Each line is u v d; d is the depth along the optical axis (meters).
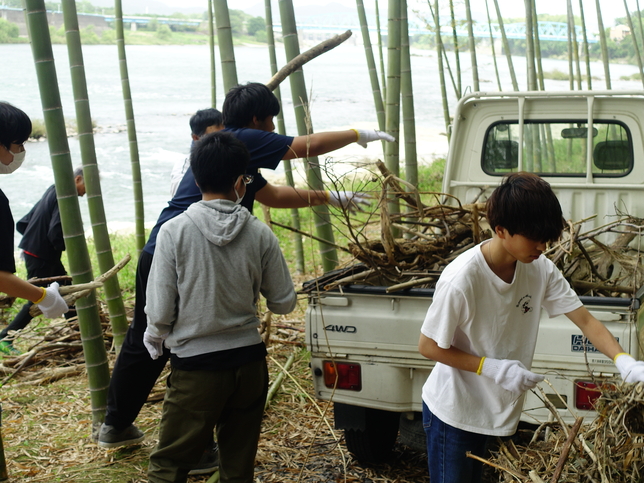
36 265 5.61
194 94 41.59
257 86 3.61
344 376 3.38
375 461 3.71
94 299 3.91
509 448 2.96
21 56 66.88
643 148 4.58
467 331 2.27
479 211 3.74
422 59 82.06
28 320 5.56
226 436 2.87
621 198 4.55
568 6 9.77
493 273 2.19
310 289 3.38
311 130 3.63
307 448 3.92
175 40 136.88
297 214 7.99
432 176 14.34
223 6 4.42
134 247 9.77
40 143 23.72
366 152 17.86
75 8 4.25
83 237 3.78
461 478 2.37
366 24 6.47
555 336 2.98
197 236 2.62
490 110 4.87
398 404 3.32
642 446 2.41
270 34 7.00
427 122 27.33
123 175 18.27
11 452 3.89
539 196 2.00
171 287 2.62
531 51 7.89
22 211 14.04
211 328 2.64
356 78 55.25
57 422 4.35
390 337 3.26
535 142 4.86
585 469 2.53
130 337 3.41
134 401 3.53
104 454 3.86
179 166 4.34
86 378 5.21
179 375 2.69
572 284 3.56
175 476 2.73
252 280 2.75
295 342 5.56
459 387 2.33
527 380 2.14
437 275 3.50
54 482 3.51
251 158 3.47
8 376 5.23
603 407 2.65
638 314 3.12
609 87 9.52
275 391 4.69
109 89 43.25
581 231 4.60
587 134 4.62
